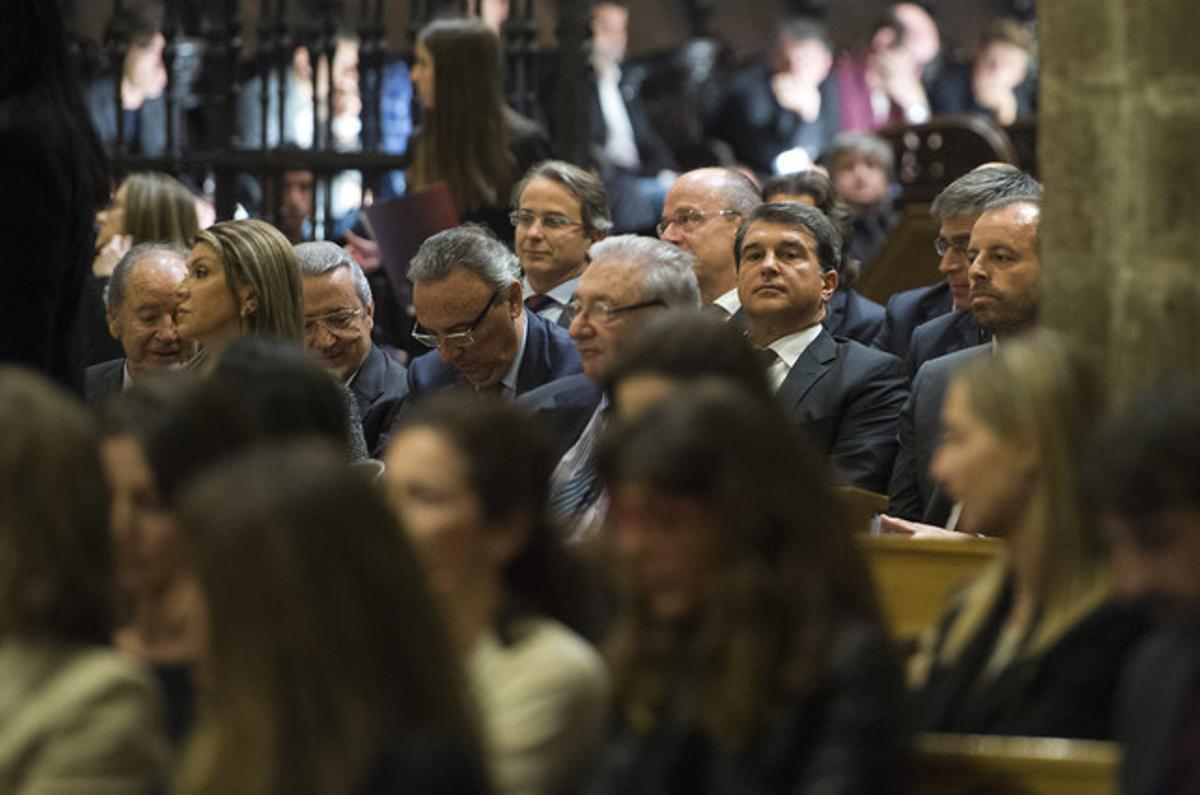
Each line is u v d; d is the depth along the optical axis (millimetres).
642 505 8875
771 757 8570
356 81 28984
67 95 15203
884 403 18188
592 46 27031
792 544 8852
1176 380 8844
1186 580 8656
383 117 28703
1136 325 11961
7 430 9141
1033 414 10023
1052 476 10008
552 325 19297
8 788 8859
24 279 14828
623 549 8969
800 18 39500
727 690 8672
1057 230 12281
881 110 38938
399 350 23391
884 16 39156
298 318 18188
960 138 27969
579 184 21328
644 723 8914
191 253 18781
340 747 7844
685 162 38031
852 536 9109
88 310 22984
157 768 9039
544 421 17016
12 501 9117
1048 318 12320
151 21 30406
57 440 9180
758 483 8859
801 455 9094
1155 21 11820
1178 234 11828
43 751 8891
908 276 23875
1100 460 8828
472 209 23406
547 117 26953
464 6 26797
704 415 8930
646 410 9062
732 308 20672
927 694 10359
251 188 27719
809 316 18344
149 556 10281
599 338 16312
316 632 7863
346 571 7930
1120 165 12000
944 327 19484
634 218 29328
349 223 27141
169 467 10211
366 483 8125
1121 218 12016
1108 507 8789
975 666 10312
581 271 21391
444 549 9805
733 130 38156
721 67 38406
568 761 9625
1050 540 10023
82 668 9039
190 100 30562
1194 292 11797
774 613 8742
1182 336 11828
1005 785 9133
